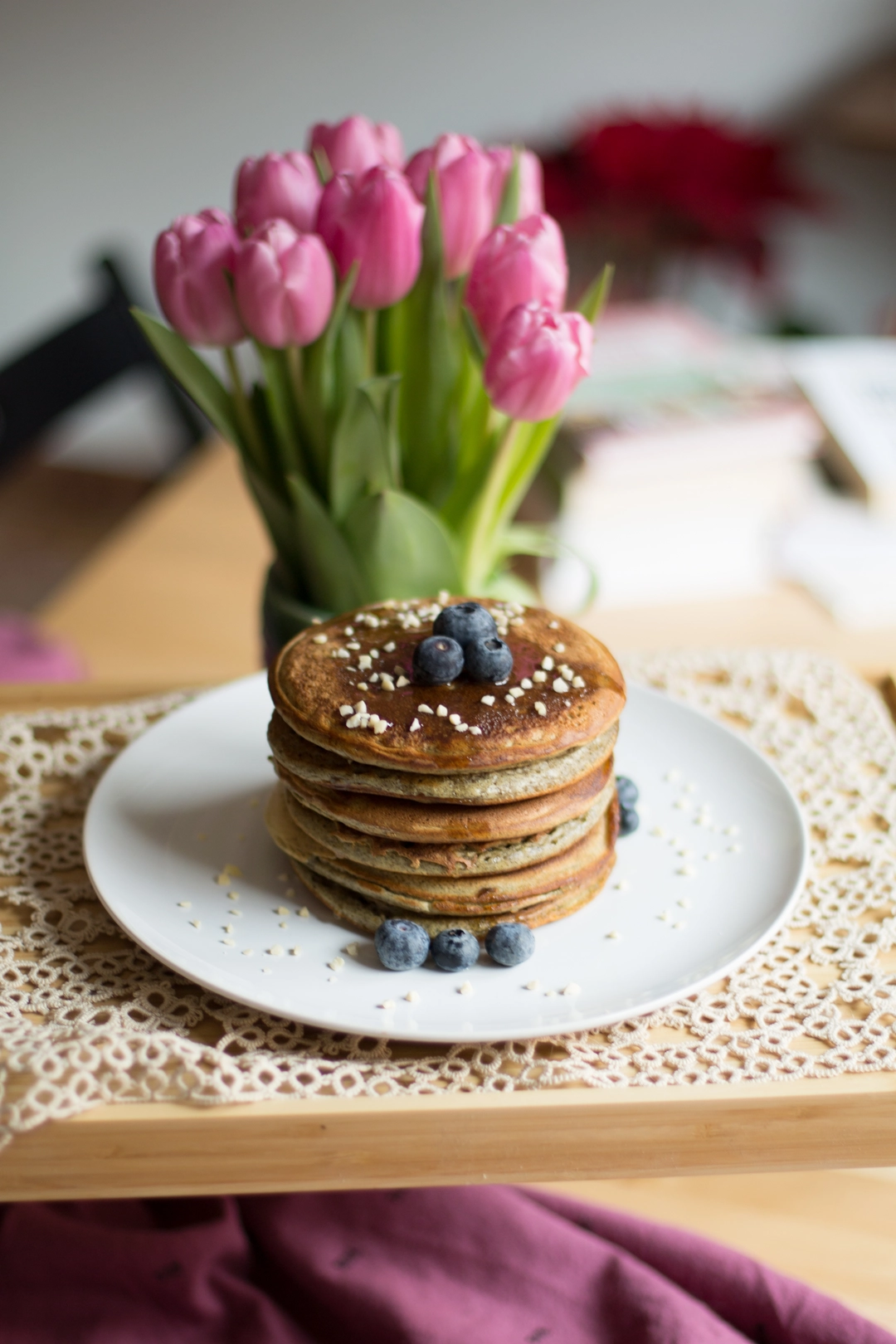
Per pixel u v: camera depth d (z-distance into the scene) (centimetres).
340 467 70
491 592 76
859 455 110
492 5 174
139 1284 63
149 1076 54
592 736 59
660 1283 62
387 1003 57
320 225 68
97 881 61
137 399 209
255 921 61
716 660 80
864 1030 57
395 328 72
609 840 63
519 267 66
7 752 71
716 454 99
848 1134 56
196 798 67
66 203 191
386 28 176
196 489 118
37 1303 62
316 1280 63
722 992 59
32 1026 56
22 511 206
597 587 79
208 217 69
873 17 174
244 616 97
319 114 182
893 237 189
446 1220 64
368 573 72
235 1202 66
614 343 121
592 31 176
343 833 59
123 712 75
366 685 60
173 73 180
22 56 179
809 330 175
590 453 97
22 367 118
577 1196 69
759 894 62
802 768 71
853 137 170
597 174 129
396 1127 54
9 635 102
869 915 63
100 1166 55
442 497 73
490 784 58
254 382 74
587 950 60
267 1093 54
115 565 104
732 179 129
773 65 178
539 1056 57
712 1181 69
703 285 185
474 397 73
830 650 93
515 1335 61
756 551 105
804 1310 62
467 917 60
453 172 68
